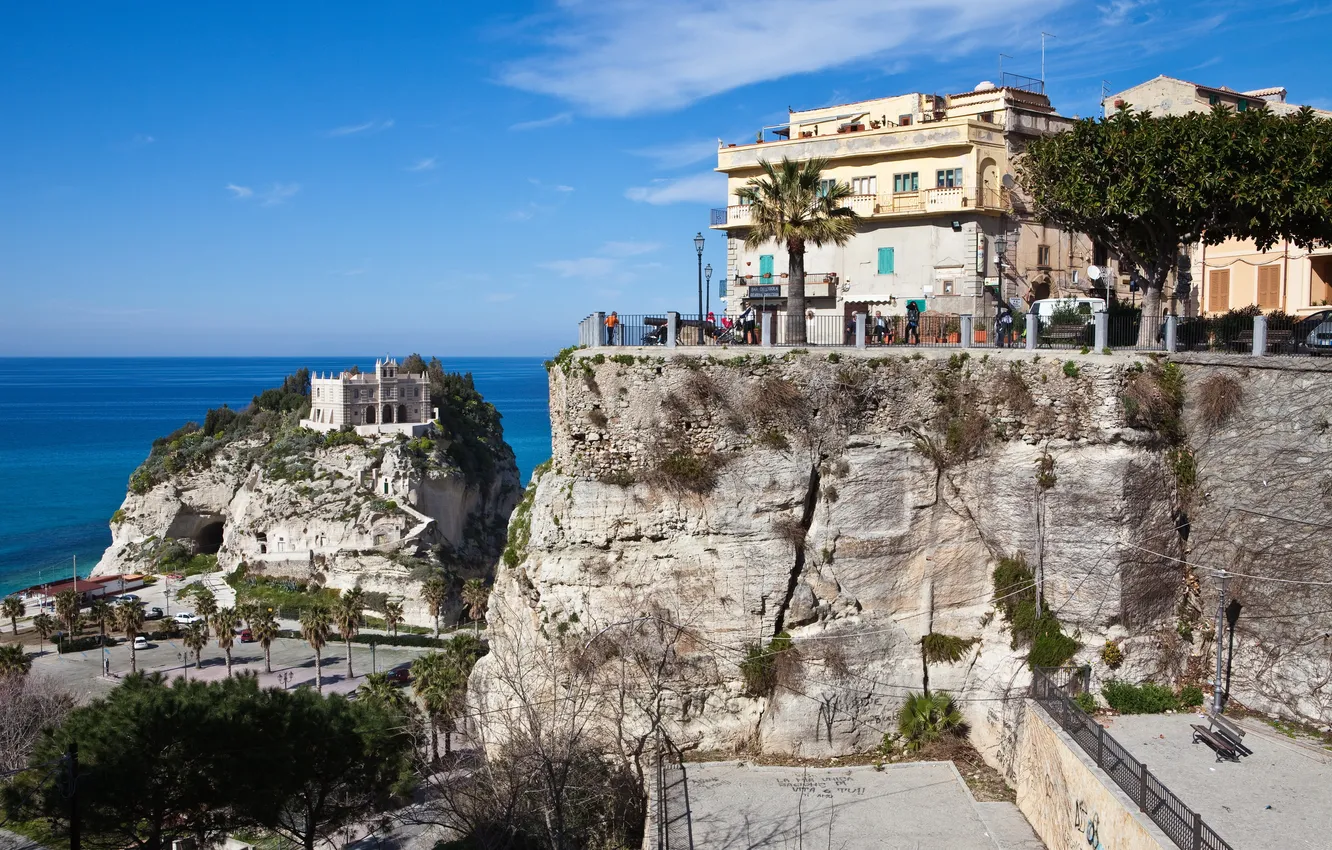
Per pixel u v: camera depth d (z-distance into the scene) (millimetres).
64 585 129875
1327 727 25266
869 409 30266
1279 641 26531
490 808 27609
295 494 138750
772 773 27297
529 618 31156
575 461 30859
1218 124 33875
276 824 31828
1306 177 32281
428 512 139750
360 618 93875
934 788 26344
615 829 26859
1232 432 27875
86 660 100438
